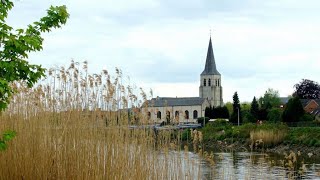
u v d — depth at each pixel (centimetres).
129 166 1005
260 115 6975
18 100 1115
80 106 1066
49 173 1035
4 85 718
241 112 6919
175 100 11988
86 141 1027
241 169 1997
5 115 1099
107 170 997
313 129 4478
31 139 1070
